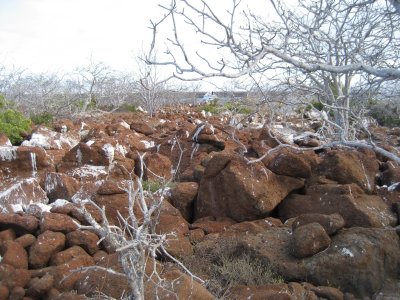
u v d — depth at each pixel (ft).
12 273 18.98
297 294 18.42
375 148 21.18
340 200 23.76
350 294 19.49
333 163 25.99
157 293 16.49
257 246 21.11
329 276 19.72
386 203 25.54
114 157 33.19
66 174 30.19
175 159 37.09
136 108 84.89
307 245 20.16
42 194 28.55
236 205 25.09
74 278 19.03
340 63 24.79
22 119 42.29
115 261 19.11
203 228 24.18
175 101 99.55
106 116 67.41
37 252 20.48
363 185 25.75
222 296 18.47
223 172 25.55
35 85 79.15
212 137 36.42
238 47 15.21
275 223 23.97
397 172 28.40
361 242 20.38
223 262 20.70
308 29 21.40
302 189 26.18
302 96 28.89
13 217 22.43
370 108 42.80
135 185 28.30
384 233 21.29
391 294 19.93
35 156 32.17
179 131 38.70
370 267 19.95
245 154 32.96
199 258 21.34
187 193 26.76
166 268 19.42
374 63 22.33
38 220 22.56
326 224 21.09
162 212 23.79
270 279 19.79
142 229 16.21
